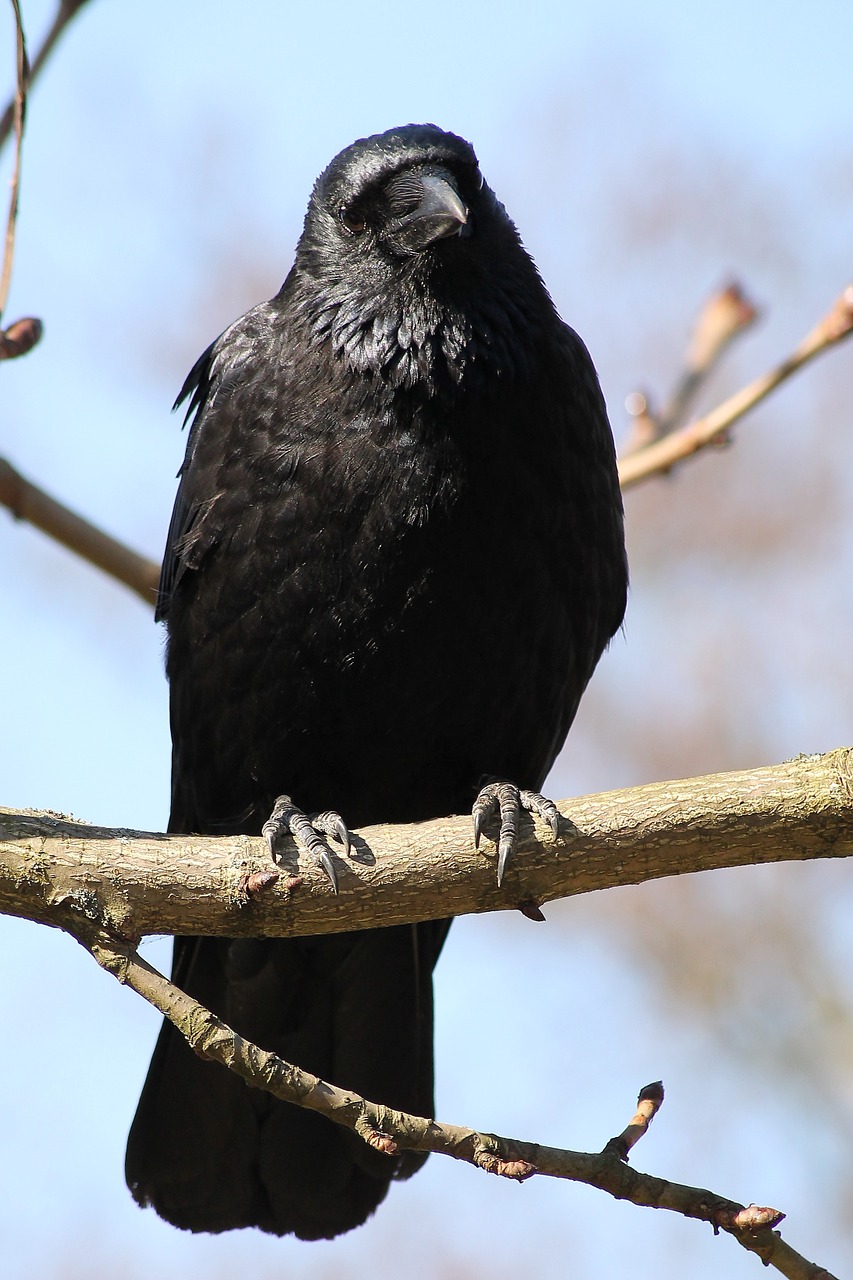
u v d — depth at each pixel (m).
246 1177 10.98
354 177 10.59
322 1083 7.34
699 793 7.53
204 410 10.97
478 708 10.37
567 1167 7.18
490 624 10.10
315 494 9.90
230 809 10.81
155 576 11.27
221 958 11.00
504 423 10.00
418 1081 11.14
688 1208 7.14
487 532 9.93
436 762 10.62
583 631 10.64
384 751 10.46
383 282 10.25
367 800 10.77
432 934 11.19
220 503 10.21
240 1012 11.09
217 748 10.59
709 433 10.86
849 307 10.52
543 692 10.55
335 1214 11.03
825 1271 7.04
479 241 10.34
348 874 7.87
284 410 10.12
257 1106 10.95
